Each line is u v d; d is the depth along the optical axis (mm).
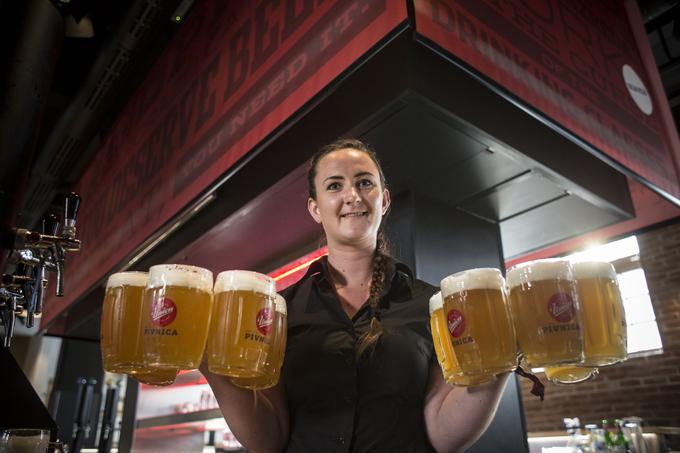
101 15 4234
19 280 1487
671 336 4109
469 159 2264
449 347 858
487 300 772
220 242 3086
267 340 796
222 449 4855
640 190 3182
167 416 4664
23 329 7078
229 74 2393
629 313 4445
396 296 1182
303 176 2338
